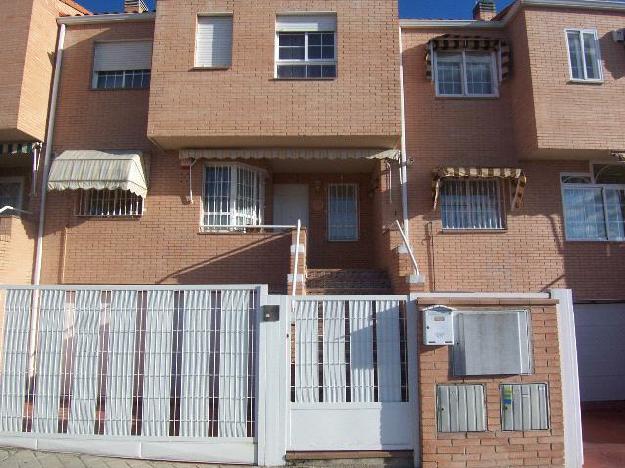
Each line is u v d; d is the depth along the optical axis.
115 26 12.52
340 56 11.07
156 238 11.38
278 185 13.39
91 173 10.93
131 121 12.00
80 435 6.61
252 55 11.06
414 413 6.59
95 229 11.47
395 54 11.06
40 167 11.80
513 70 12.15
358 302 6.86
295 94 10.88
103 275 11.29
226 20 11.39
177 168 11.66
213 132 10.73
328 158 11.52
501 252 11.59
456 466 6.37
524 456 6.44
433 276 11.45
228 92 10.90
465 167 11.59
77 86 12.26
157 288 6.88
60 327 6.89
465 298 6.72
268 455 6.46
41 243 11.48
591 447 7.79
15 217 10.80
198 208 11.47
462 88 12.36
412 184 11.84
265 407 6.56
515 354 6.57
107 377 6.72
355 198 13.42
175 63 11.04
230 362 6.72
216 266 11.20
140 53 12.45
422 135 12.07
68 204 11.60
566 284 11.55
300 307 6.84
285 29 11.38
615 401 11.27
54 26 12.40
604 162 12.05
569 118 11.20
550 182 11.92
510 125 12.12
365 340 6.78
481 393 6.53
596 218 11.96
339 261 13.10
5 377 6.84
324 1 11.28
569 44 11.68
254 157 11.37
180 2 11.32
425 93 12.27
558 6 11.70
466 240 11.62
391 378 6.71
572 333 6.80
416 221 11.68
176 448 6.53
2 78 11.23
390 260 10.66
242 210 11.89
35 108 11.60
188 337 6.79
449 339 6.46
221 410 6.62
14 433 6.68
